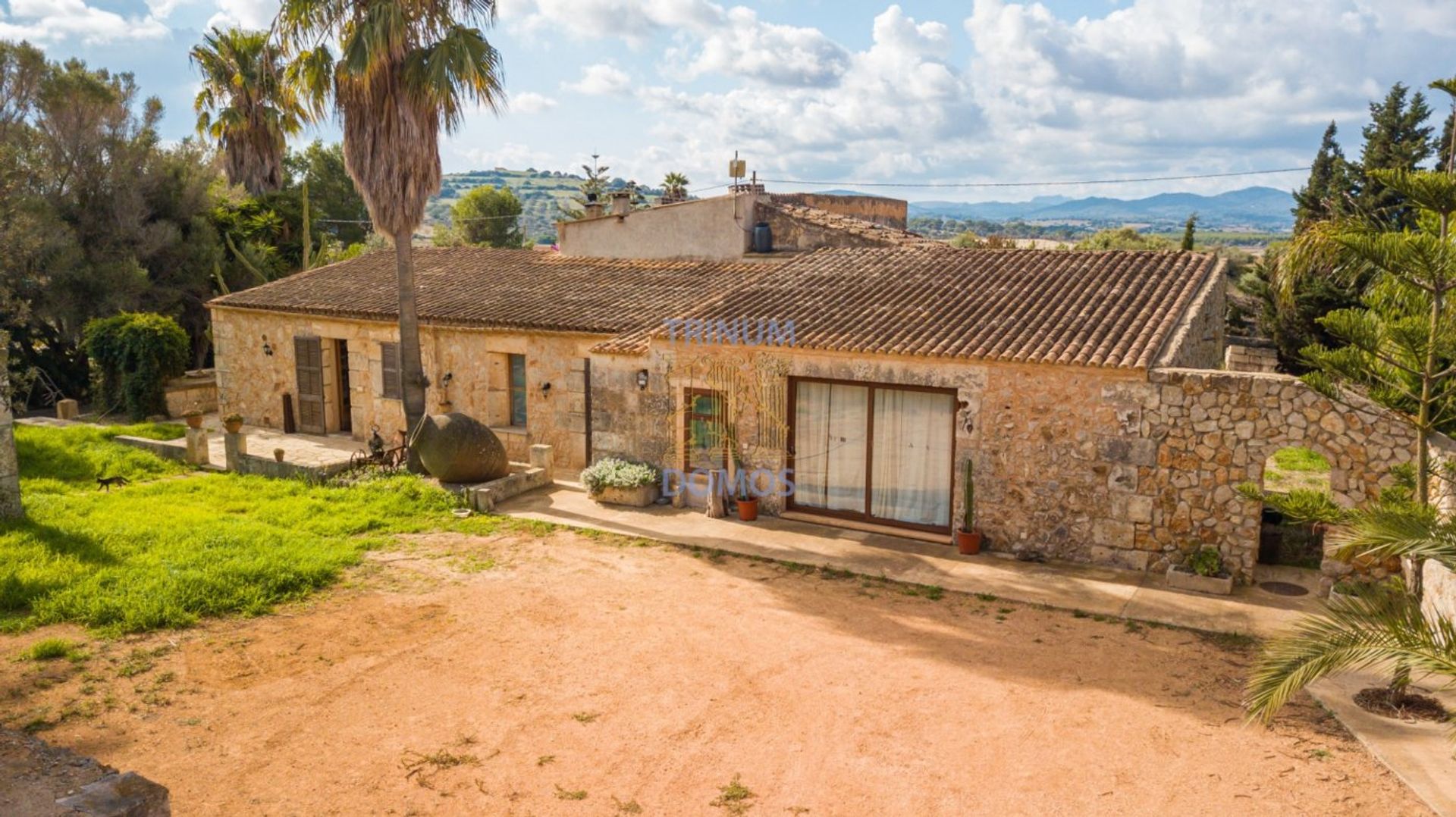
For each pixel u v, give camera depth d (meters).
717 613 10.70
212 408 25.81
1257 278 29.69
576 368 17.58
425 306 19.88
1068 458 12.48
